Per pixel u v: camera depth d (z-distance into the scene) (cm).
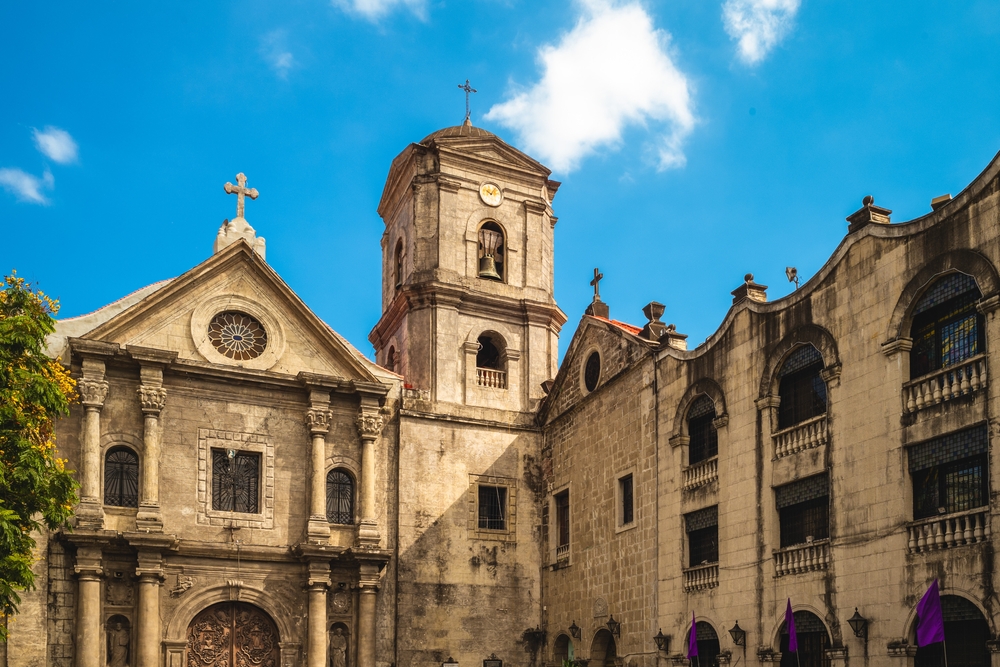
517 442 3931
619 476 3381
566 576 3653
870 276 2369
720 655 2741
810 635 2464
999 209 2019
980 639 1983
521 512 3862
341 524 3534
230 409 3472
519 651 3712
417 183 4053
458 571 3688
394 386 3756
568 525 3719
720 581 2791
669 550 3041
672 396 3134
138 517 3191
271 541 3412
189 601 3247
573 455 3716
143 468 3244
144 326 3403
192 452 3378
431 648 3566
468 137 4112
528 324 4088
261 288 3616
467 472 3809
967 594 1986
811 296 2572
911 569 2134
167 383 3388
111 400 3284
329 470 3578
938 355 2186
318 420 3541
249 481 3462
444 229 4003
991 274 2022
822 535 2472
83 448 3166
